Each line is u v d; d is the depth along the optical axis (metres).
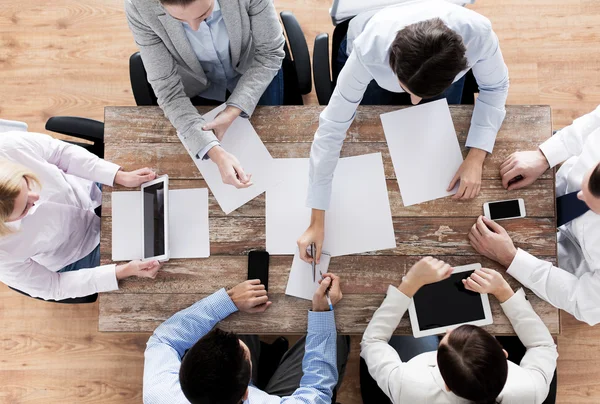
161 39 1.62
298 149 1.71
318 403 1.55
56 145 1.71
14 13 2.56
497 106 1.61
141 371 2.33
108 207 1.71
